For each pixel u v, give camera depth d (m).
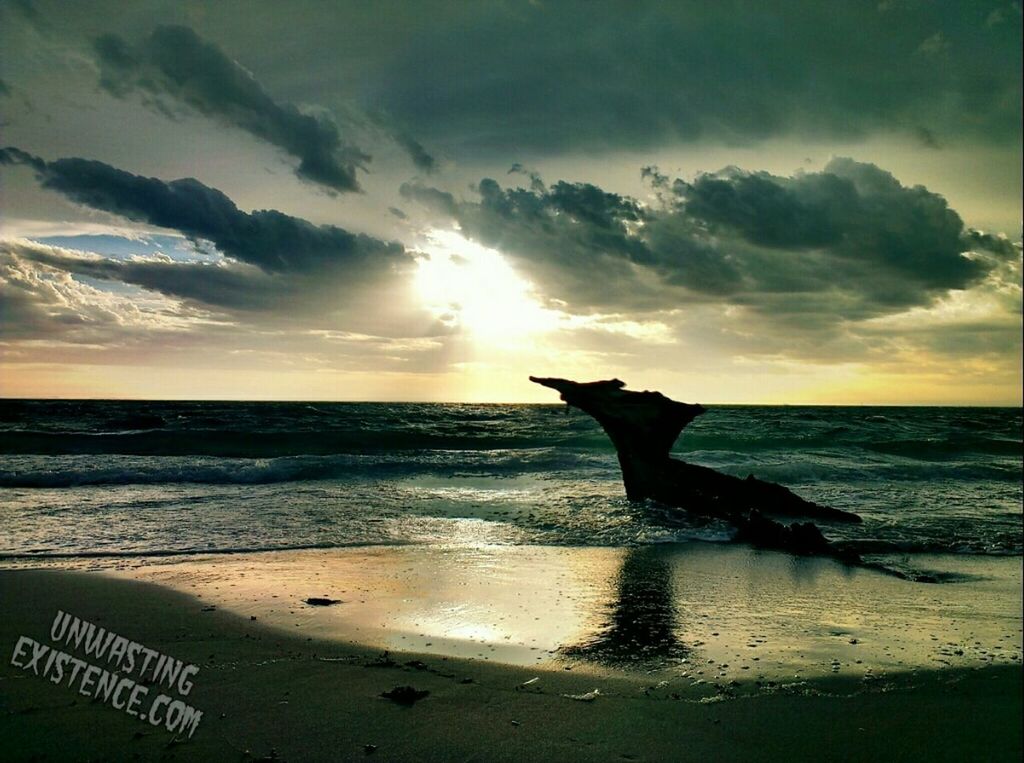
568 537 11.26
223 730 4.09
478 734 4.14
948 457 28.17
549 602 7.36
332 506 13.65
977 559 10.36
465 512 13.28
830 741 4.25
